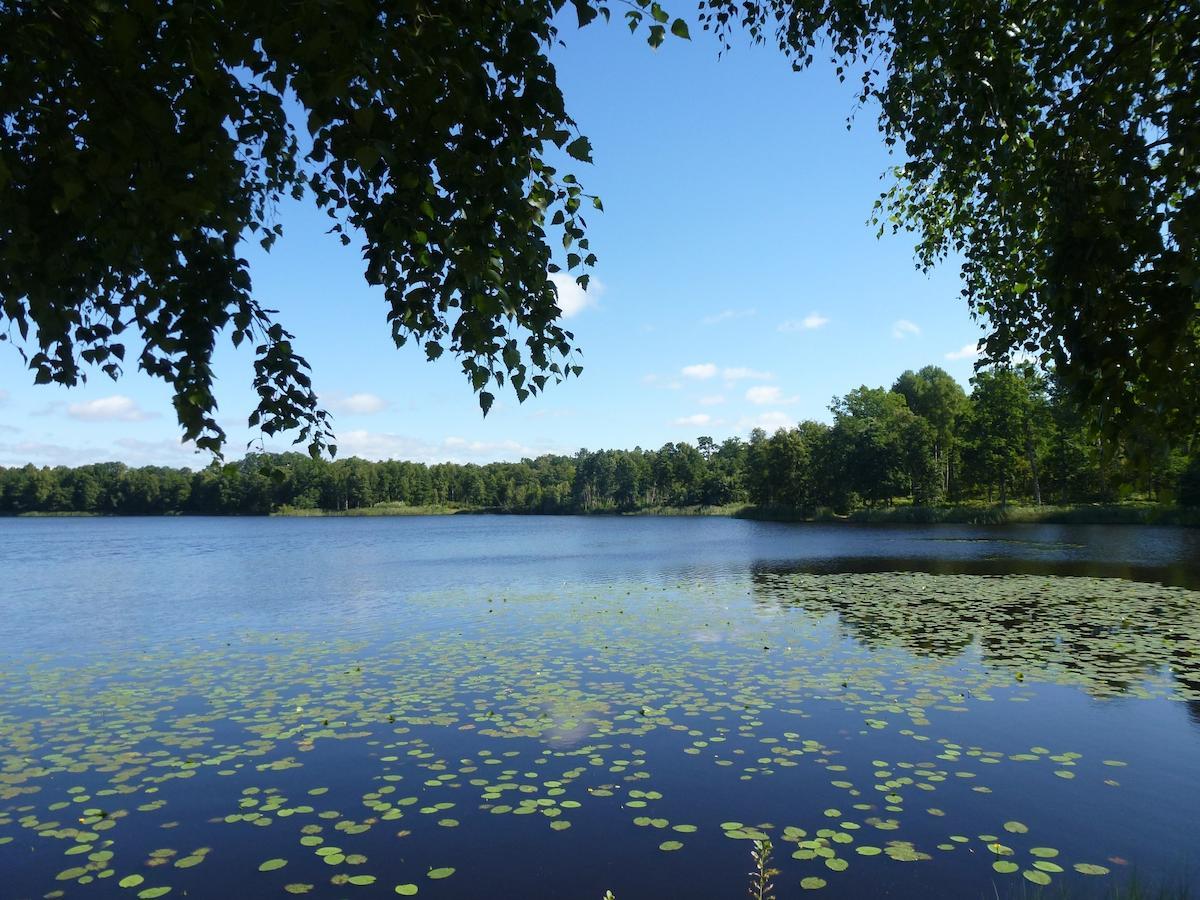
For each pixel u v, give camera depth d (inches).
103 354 173.6
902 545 1503.4
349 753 311.1
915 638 531.8
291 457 5639.8
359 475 5866.1
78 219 140.1
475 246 144.9
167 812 256.2
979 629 561.3
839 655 482.3
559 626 625.3
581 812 250.8
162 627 681.0
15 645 597.9
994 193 225.9
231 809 257.6
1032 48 161.6
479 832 237.5
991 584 823.7
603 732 332.2
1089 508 2081.7
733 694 391.2
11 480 5615.2
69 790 276.2
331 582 1071.0
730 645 523.2
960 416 2977.4
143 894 204.2
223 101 121.8
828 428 3580.2
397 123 138.2
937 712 354.9
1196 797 258.1
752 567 1135.6
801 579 933.2
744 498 4672.7
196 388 169.6
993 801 255.8
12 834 240.7
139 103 115.9
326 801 263.3
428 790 271.1
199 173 125.1
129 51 108.6
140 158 121.0
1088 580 842.2
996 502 2883.9
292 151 209.2
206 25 107.8
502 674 448.5
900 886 201.6
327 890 205.2
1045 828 235.3
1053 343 125.0
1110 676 416.2
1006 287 255.3
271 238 216.8
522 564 1341.0
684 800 259.0
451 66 120.8
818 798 259.3
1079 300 112.3
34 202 136.2
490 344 175.0
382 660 502.6
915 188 346.6
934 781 273.0
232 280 178.1
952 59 165.5
